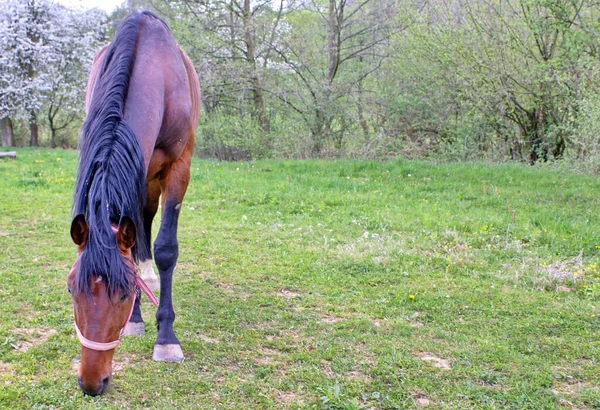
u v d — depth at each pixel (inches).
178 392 119.7
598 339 148.6
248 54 591.5
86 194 100.7
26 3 728.3
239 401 117.0
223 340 145.9
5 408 110.3
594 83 413.7
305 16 604.1
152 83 131.4
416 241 237.1
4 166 456.1
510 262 212.2
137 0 565.6
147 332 149.7
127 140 108.0
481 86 474.9
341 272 200.8
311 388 122.3
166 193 145.0
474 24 474.9
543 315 164.1
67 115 820.6
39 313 158.2
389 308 168.6
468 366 132.7
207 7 563.5
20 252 217.3
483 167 430.6
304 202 314.2
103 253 93.5
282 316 161.3
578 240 236.5
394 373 128.6
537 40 455.5
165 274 139.4
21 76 725.9
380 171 435.5
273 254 222.1
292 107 581.0
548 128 473.7
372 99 555.5
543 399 118.6
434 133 543.8
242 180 382.6
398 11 537.6
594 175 389.1
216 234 249.9
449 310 167.6
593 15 434.9
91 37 772.6
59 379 122.3
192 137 153.6
